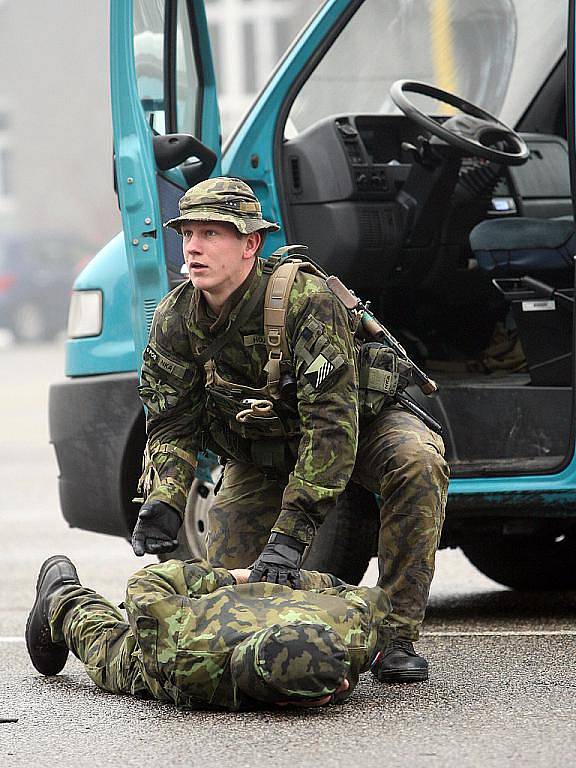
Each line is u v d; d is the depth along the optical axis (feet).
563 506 39.29
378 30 43.80
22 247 223.30
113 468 42.50
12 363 179.01
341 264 42.86
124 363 42.50
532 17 47.21
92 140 273.13
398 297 45.83
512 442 41.34
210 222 30.45
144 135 39.27
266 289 30.96
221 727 28.84
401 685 32.14
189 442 32.60
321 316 30.78
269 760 26.48
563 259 42.96
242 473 34.47
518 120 48.39
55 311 221.05
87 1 271.90
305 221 42.63
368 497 39.19
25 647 38.27
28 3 272.92
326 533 39.37
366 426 32.60
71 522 44.29
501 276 43.09
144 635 29.89
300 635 28.86
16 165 274.77
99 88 272.31
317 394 30.66
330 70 43.37
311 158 42.57
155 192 39.09
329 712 29.76
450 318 46.26
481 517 40.91
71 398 43.24
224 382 31.60
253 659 28.78
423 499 31.81
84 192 273.33
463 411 41.75
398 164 43.70
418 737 27.76
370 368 32.12
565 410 40.88
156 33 40.96
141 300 39.14
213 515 34.65
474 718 29.12
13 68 273.95
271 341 30.83
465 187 44.62
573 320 38.86
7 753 27.63
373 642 30.35
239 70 263.08
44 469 86.79
